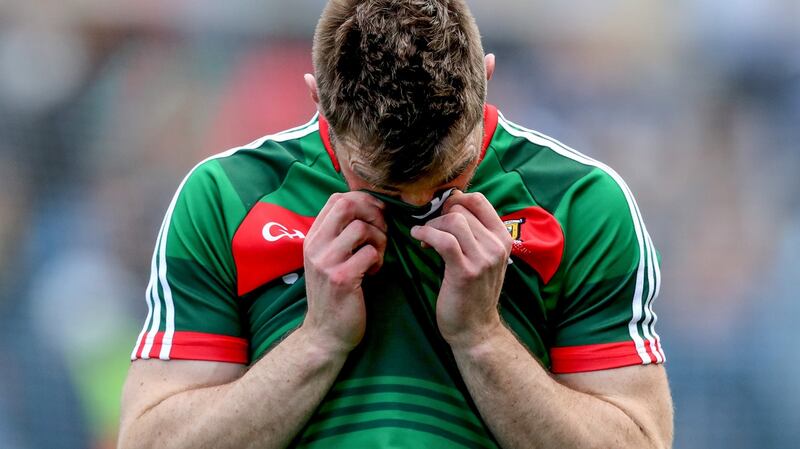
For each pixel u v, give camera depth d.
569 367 7.98
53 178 24.08
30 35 24.73
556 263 7.99
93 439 22.06
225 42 25.31
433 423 7.62
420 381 7.69
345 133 7.09
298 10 25.45
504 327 7.69
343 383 7.70
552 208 8.15
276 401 7.51
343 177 8.18
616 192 8.27
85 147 24.42
